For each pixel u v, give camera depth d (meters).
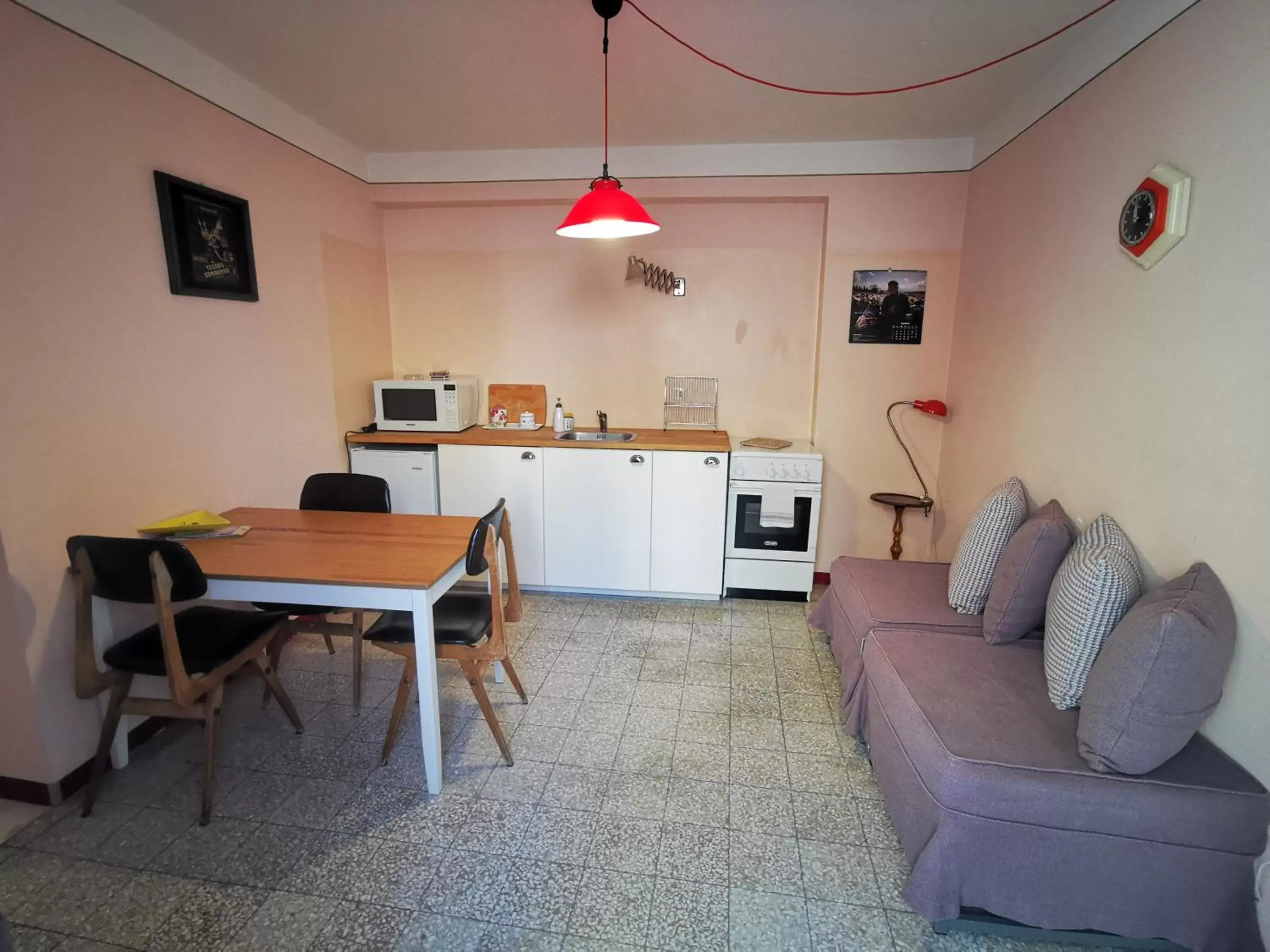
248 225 2.64
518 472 3.47
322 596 1.89
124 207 2.10
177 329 2.34
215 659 1.88
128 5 2.04
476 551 1.94
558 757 2.17
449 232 3.82
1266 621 1.39
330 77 2.55
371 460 3.50
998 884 1.47
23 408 1.80
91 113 1.97
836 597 2.80
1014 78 2.48
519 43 2.23
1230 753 1.48
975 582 2.26
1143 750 1.38
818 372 3.60
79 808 1.91
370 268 3.68
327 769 2.10
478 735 2.29
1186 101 1.66
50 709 1.89
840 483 3.69
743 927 1.54
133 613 2.14
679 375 3.82
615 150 3.42
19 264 1.77
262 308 2.78
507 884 1.65
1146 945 1.47
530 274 3.81
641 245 3.70
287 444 2.99
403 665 2.82
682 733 2.32
